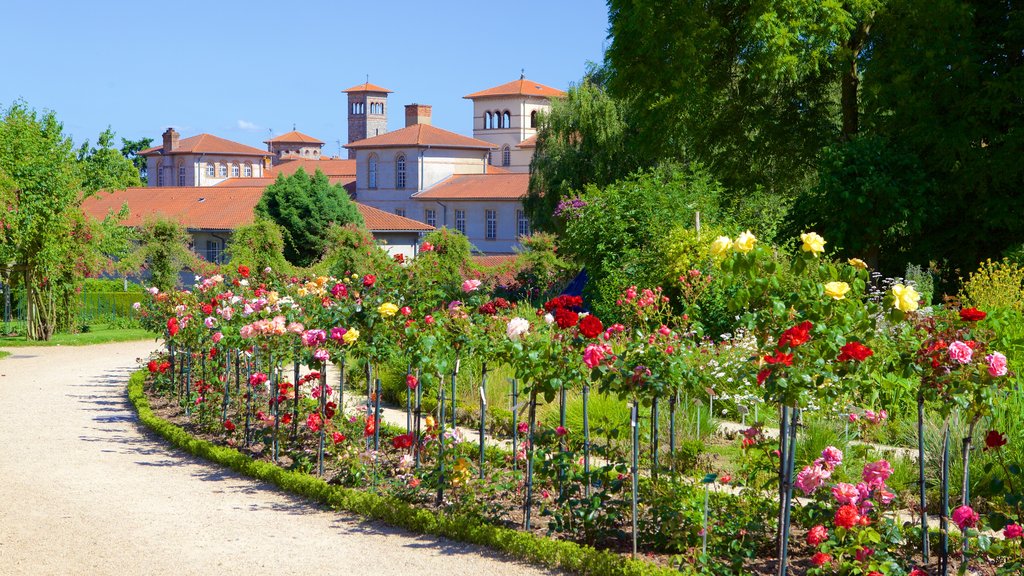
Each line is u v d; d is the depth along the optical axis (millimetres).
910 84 20516
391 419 12305
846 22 22000
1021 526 5586
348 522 7922
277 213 54750
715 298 14570
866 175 19812
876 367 6645
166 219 39125
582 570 6449
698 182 21516
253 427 11188
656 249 18109
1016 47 20766
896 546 6262
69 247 28016
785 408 5887
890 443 9656
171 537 7461
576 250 21594
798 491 6234
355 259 35938
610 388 6832
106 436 11977
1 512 8234
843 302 5805
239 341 11211
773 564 6332
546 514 7379
